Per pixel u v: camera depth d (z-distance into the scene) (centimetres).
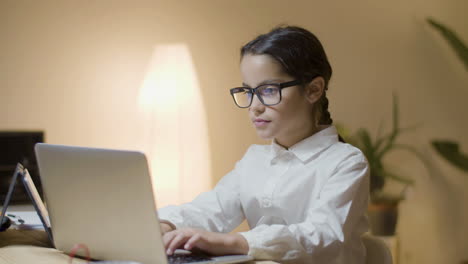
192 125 279
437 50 338
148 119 275
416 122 334
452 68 342
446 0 339
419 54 334
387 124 328
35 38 277
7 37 273
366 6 321
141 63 288
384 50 326
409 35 332
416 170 336
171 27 292
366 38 322
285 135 133
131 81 287
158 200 276
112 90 285
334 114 316
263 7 303
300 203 132
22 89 275
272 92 122
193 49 294
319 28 312
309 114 132
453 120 343
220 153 295
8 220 124
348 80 319
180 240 97
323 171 129
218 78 297
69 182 97
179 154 278
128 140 286
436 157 339
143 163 84
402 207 333
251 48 125
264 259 101
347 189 119
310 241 109
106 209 92
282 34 125
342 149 129
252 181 142
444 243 343
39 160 102
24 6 275
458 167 323
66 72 280
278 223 136
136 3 288
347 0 317
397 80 329
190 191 282
